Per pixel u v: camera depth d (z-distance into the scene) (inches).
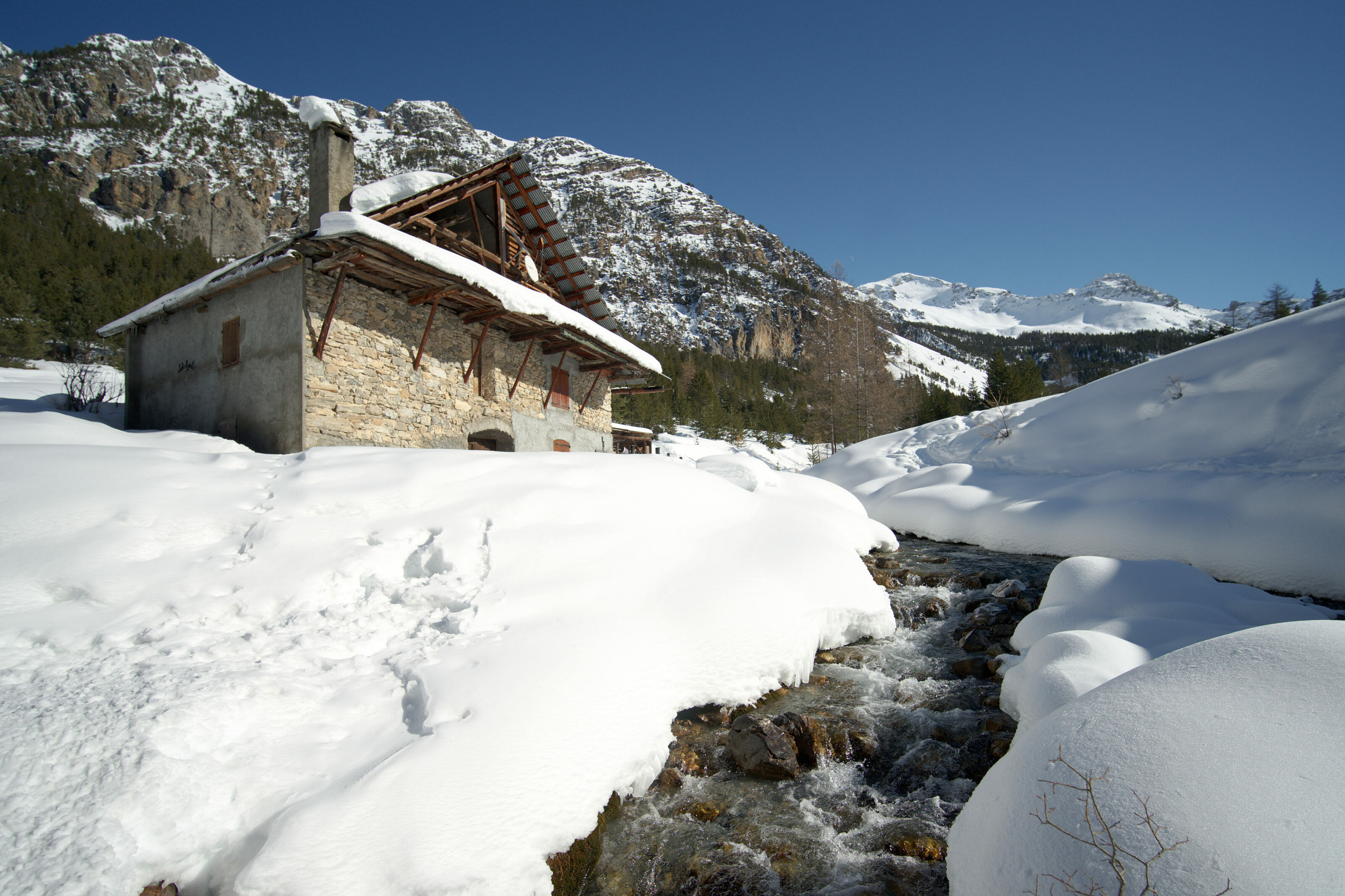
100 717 124.6
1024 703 176.6
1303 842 82.9
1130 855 91.1
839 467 800.9
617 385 685.9
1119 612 236.1
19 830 100.2
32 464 222.1
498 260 504.4
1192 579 251.4
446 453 293.1
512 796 130.6
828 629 255.4
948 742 189.0
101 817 105.3
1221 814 90.7
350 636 176.9
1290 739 98.6
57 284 1552.7
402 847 112.3
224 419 384.5
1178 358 546.9
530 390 527.5
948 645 270.2
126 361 474.3
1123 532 387.5
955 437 706.2
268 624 177.6
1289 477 351.3
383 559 211.2
